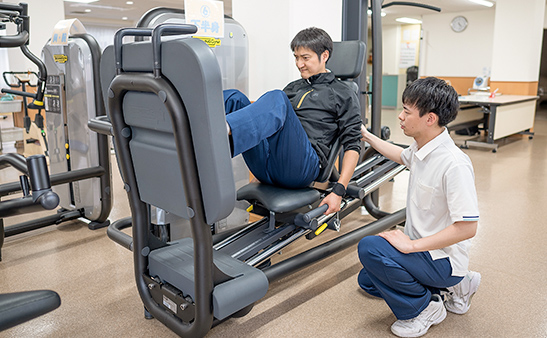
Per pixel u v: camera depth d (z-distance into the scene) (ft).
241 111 5.28
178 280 5.65
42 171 4.93
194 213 4.77
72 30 10.37
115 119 5.42
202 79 4.13
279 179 6.93
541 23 26.53
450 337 6.33
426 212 6.02
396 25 49.73
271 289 7.80
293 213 7.11
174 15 7.85
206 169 4.50
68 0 31.01
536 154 20.47
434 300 6.47
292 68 9.88
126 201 13.44
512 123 23.47
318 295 7.59
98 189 10.58
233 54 9.10
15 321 3.22
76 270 8.62
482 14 38.29
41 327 6.64
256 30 10.35
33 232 10.77
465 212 5.45
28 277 8.32
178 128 4.44
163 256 6.11
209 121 4.26
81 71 10.00
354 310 7.10
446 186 5.65
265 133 5.50
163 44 4.36
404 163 6.89
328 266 8.73
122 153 5.63
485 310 7.06
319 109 7.16
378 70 10.37
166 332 6.50
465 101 22.36
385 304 7.29
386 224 8.73
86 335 6.43
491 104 21.31
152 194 5.55
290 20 9.66
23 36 6.10
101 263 8.94
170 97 4.37
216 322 6.07
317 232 6.89
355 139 7.09
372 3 10.00
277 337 6.34
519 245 9.70
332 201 6.72
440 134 5.85
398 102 43.50
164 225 8.36
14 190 7.09
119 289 7.83
